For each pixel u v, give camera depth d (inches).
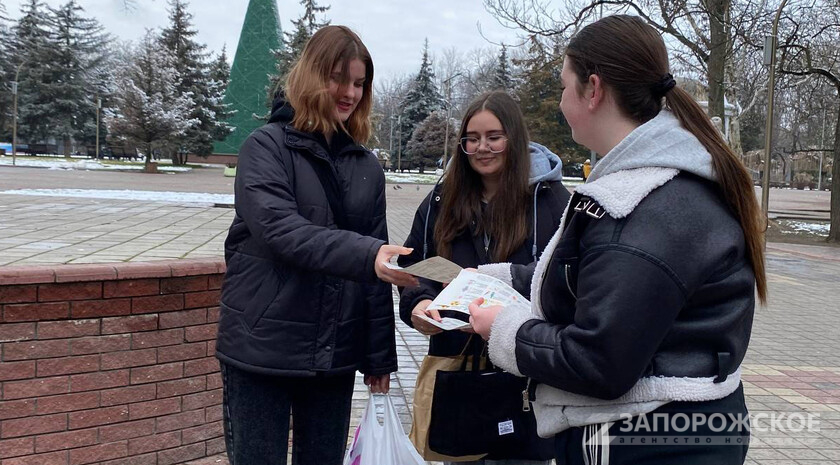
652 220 49.3
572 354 50.1
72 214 347.6
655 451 52.0
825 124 1320.1
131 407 118.7
